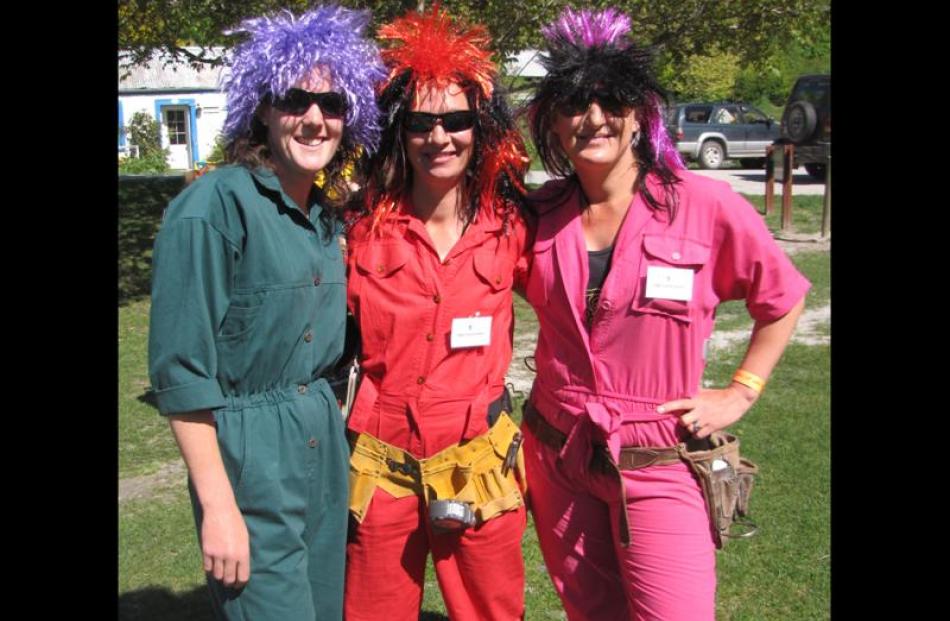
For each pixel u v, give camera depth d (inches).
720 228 98.5
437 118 98.3
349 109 92.9
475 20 308.8
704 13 359.6
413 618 107.5
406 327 101.1
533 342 312.5
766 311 100.8
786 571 153.6
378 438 103.3
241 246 86.4
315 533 95.5
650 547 101.0
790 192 524.4
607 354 101.6
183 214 84.0
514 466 107.0
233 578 85.6
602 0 324.8
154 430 230.5
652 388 101.3
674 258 98.2
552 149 105.3
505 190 105.0
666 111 99.6
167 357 83.4
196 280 83.4
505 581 105.4
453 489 103.3
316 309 92.7
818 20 386.6
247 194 86.7
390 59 101.0
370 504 103.1
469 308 102.0
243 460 88.0
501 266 103.5
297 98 87.9
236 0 323.9
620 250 99.6
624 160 100.1
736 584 150.3
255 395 89.6
